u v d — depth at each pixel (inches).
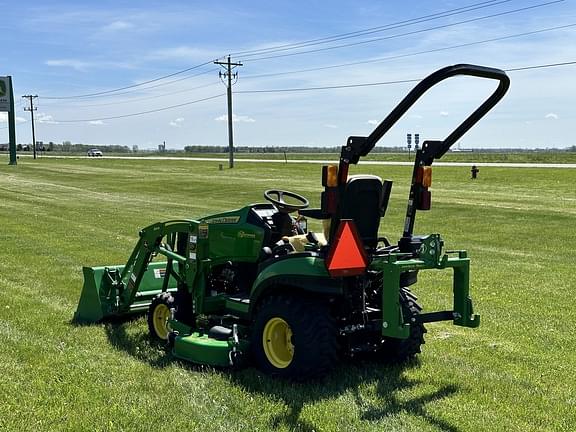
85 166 2364.7
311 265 209.5
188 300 269.9
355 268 205.5
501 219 802.2
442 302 350.6
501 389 216.8
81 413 189.9
